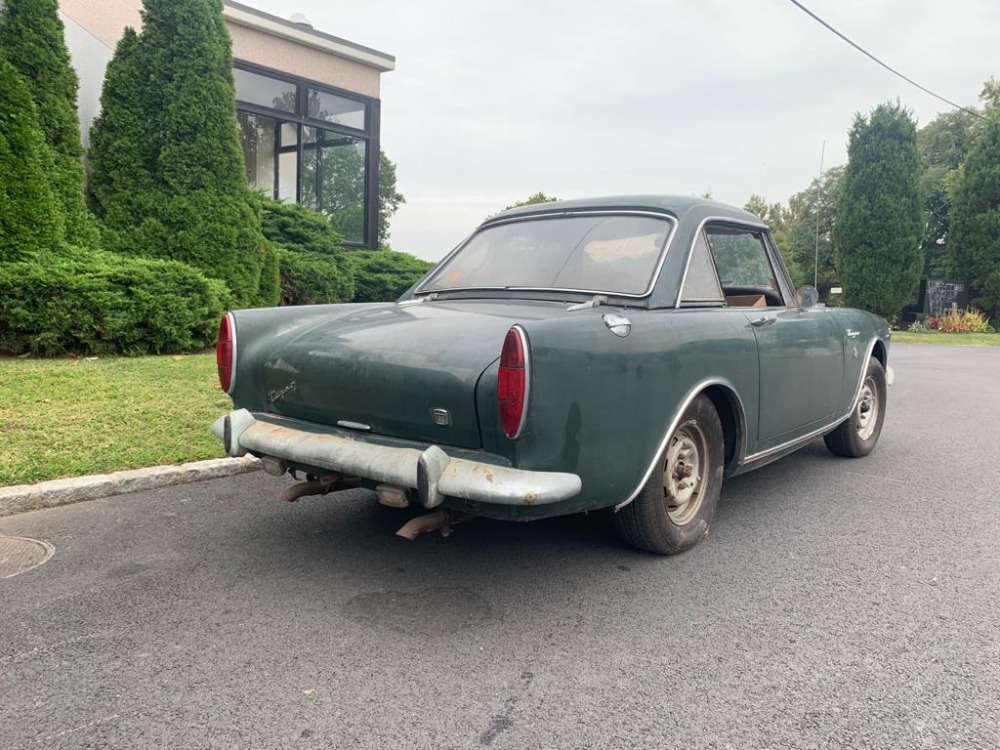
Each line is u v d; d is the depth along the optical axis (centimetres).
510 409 269
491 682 258
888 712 243
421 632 294
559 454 282
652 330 327
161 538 395
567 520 432
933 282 2852
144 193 977
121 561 363
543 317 323
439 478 280
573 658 275
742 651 282
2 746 220
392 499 298
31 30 866
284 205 1349
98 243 932
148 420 584
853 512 460
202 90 987
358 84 1669
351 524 422
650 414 321
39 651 275
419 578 347
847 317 536
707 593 334
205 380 730
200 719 235
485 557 374
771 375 416
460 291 409
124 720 234
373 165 1719
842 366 515
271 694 249
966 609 321
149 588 332
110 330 810
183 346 880
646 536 356
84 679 257
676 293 367
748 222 452
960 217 2936
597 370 293
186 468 494
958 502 484
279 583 339
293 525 419
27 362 751
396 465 291
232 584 338
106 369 742
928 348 1995
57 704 242
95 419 575
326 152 1631
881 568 367
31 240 808
